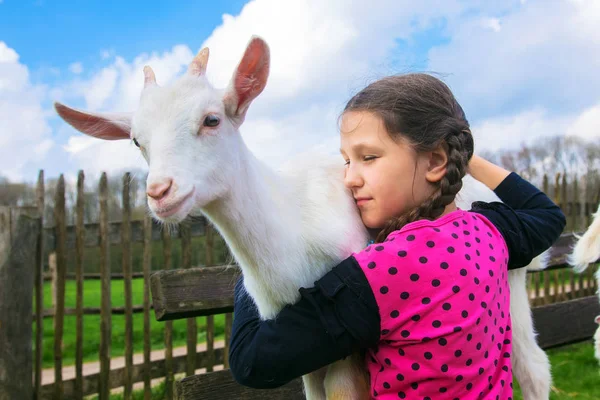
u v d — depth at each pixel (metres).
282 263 1.71
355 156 1.48
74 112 1.90
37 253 4.82
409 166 1.40
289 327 1.35
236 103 1.75
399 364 1.26
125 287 5.27
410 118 1.37
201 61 1.79
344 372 1.68
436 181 1.42
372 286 1.25
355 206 1.95
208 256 5.45
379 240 1.43
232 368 1.53
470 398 1.25
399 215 1.44
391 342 1.28
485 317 1.28
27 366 4.50
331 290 1.29
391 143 1.39
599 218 3.30
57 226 5.06
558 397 4.37
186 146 1.63
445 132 1.38
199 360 5.73
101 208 5.19
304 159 2.05
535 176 12.78
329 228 1.80
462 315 1.24
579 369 5.18
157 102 1.69
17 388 4.44
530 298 7.87
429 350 1.23
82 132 1.95
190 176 1.61
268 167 1.92
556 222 1.65
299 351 1.33
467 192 2.32
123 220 5.24
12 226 4.45
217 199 1.71
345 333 1.28
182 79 1.74
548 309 3.70
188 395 2.16
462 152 1.42
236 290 1.98
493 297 1.32
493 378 1.33
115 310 6.07
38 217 4.66
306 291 1.33
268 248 1.70
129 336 5.27
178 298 2.12
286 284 1.71
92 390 5.24
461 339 1.23
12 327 4.42
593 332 3.95
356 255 1.33
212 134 1.67
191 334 5.46
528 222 1.57
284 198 1.83
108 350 5.19
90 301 11.08
